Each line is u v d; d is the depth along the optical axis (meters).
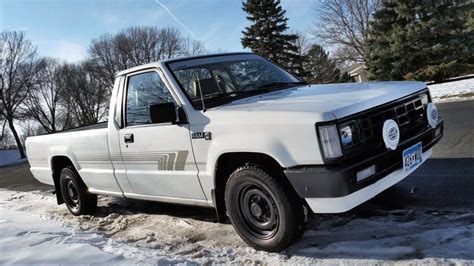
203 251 3.84
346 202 3.15
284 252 3.59
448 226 3.59
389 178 3.40
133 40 54.16
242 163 3.74
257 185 3.54
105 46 54.03
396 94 3.65
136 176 4.68
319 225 4.06
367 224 3.90
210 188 3.92
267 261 3.47
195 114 3.90
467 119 9.22
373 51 24.78
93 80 54.53
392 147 3.34
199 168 3.93
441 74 23.33
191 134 3.90
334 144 3.07
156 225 4.97
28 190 9.67
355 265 3.19
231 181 3.71
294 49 38.84
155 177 4.43
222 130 3.64
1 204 7.96
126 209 6.03
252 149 3.42
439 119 4.23
